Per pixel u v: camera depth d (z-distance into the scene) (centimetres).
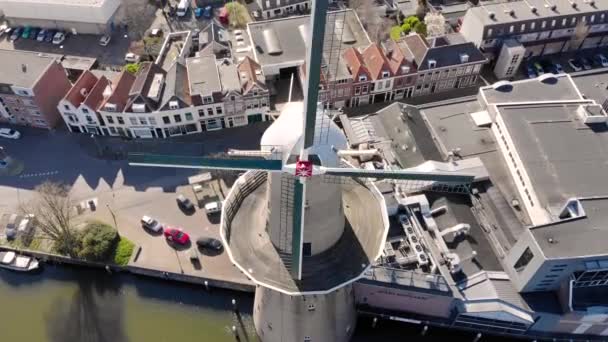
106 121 7706
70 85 8419
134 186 7275
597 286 5462
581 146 6462
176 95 7569
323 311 4672
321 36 3008
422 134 6975
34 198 7081
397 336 5847
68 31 9694
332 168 3462
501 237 6025
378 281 5416
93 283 6347
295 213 3525
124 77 7938
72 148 7800
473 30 8850
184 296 6203
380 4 9850
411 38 8494
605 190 6006
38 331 5944
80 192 7200
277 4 9788
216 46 8681
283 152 3541
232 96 7600
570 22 8788
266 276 3950
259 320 5319
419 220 6094
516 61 8619
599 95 7519
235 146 7769
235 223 4312
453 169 6538
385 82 8125
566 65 9050
